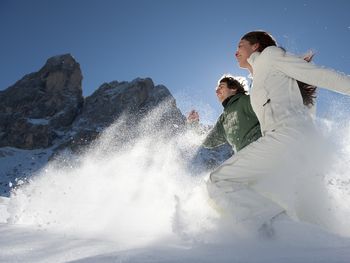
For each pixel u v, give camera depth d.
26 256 1.47
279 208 1.87
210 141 3.16
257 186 2.04
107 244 1.65
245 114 2.57
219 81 2.94
